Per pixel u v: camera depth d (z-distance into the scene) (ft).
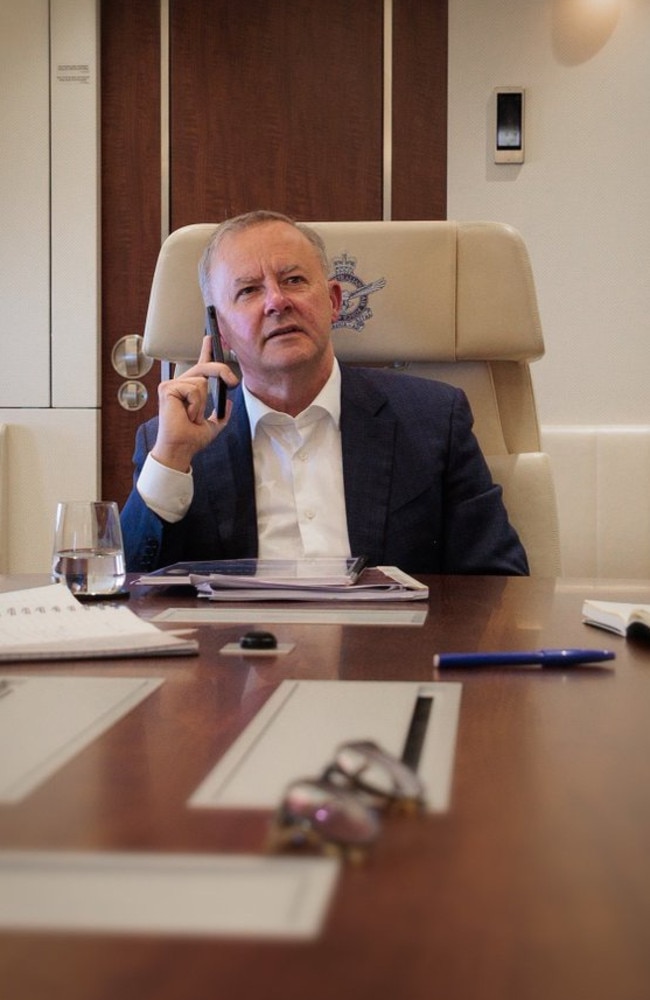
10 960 1.16
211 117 12.08
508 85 11.76
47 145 12.01
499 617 3.97
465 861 1.46
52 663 3.02
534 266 11.81
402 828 1.61
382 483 6.37
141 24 12.05
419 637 3.50
